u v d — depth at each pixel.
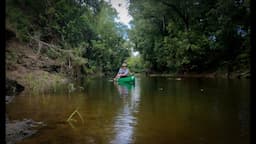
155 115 9.29
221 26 32.03
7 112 9.77
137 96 14.59
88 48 45.97
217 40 34.41
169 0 40.28
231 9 30.28
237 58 31.48
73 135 6.77
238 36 32.88
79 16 39.12
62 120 8.51
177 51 39.41
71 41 35.28
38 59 21.84
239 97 13.38
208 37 36.69
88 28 45.88
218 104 11.38
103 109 10.52
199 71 38.00
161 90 17.75
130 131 7.20
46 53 24.58
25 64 19.81
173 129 7.39
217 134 6.84
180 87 19.52
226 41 33.22
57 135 6.78
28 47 22.64
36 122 8.21
